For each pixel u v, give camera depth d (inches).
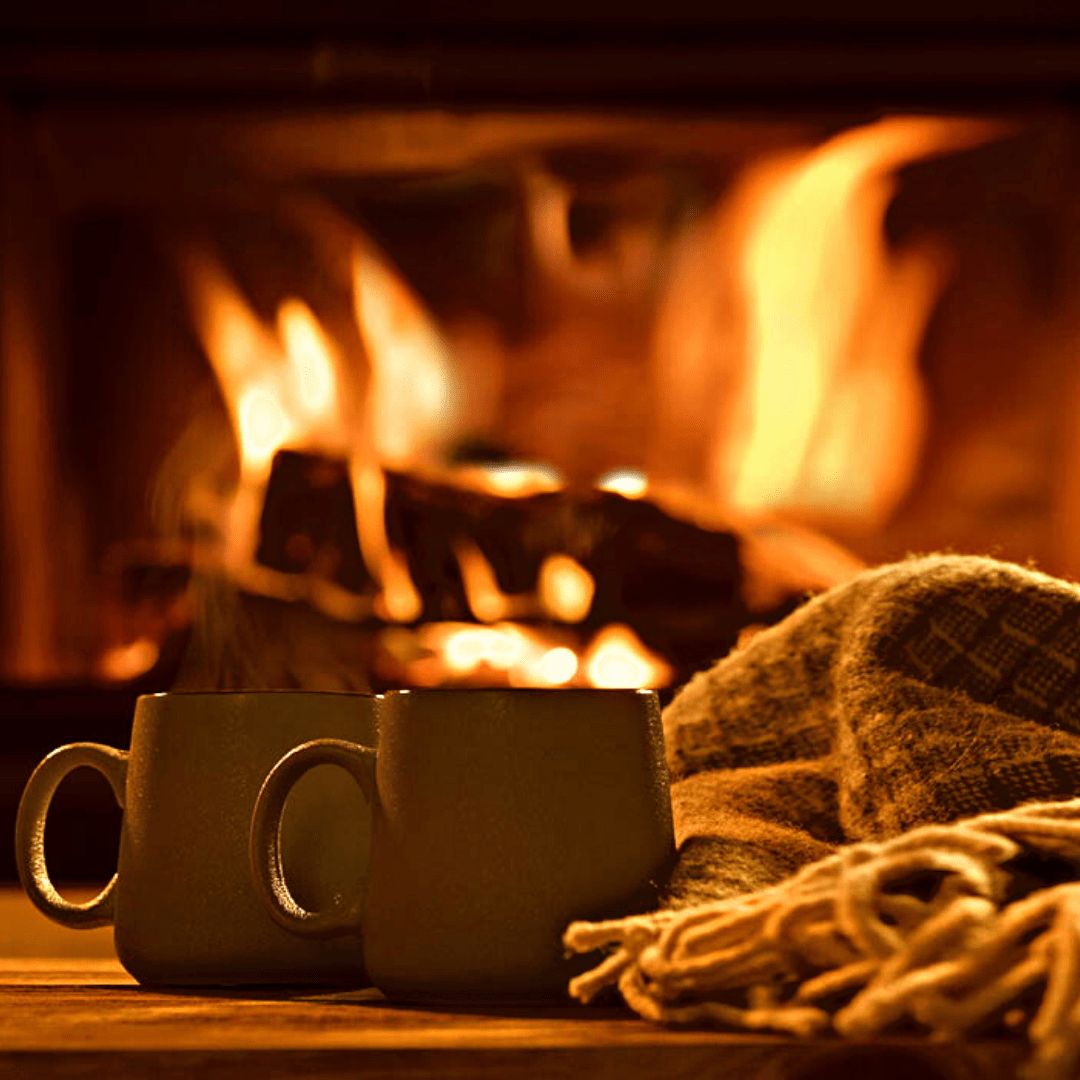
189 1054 27.3
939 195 106.5
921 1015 25.8
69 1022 29.8
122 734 81.8
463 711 31.3
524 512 87.0
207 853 33.4
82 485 106.1
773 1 92.0
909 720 33.4
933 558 36.0
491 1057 27.4
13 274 96.7
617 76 93.2
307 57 92.7
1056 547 106.3
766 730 36.3
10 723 81.5
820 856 32.6
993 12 91.6
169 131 99.4
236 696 33.9
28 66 92.8
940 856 27.1
